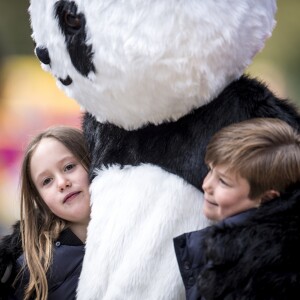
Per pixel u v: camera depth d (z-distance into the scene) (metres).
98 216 6.54
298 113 6.55
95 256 6.50
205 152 6.18
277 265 5.45
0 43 25.33
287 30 30.78
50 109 19.55
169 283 6.15
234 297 5.50
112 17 5.97
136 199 6.32
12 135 19.48
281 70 30.56
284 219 5.58
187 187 6.25
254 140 5.72
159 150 6.39
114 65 6.05
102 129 6.88
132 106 6.27
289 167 5.67
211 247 5.61
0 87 21.03
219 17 5.86
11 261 7.38
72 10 6.18
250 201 5.78
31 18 6.66
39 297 6.93
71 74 6.42
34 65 22.56
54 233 7.17
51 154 7.13
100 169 6.75
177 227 6.20
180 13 5.82
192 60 5.89
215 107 6.25
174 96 6.09
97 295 6.42
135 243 6.25
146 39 5.89
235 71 6.23
